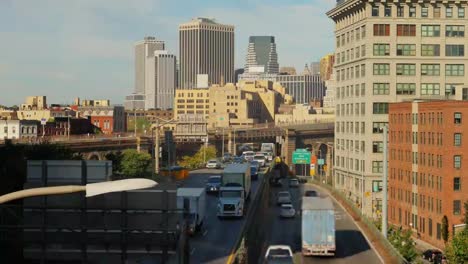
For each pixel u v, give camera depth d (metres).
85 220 28.00
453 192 91.19
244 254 44.88
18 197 16.05
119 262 29.27
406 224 109.12
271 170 121.81
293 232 68.00
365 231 69.19
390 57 130.88
